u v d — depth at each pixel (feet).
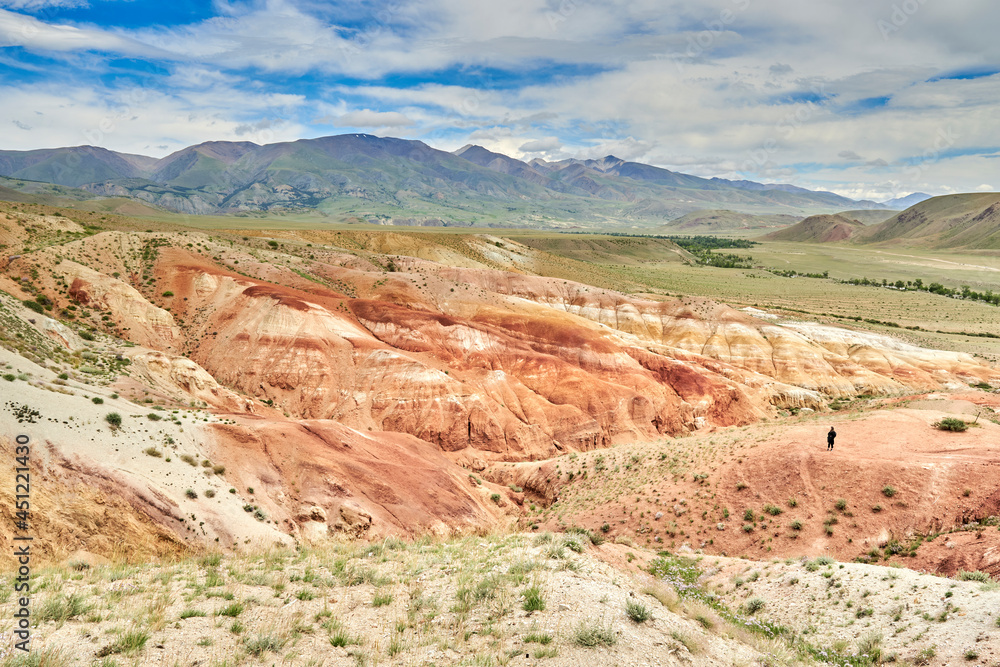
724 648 45.24
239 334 213.46
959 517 95.66
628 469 148.77
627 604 46.34
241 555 79.77
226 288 233.76
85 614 41.52
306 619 44.68
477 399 218.79
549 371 255.91
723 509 115.55
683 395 266.98
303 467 119.65
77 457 85.71
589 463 161.79
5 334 125.80
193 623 41.73
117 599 46.09
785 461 120.37
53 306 185.98
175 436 107.04
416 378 211.82
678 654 41.09
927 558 87.92
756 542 105.19
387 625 44.14
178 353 205.77
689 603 54.80
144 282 233.14
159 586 51.01
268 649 38.32
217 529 91.50
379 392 208.85
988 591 57.26
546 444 224.33
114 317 195.93
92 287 198.18
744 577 76.33
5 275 188.14
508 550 64.95
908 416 139.95
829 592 67.05
